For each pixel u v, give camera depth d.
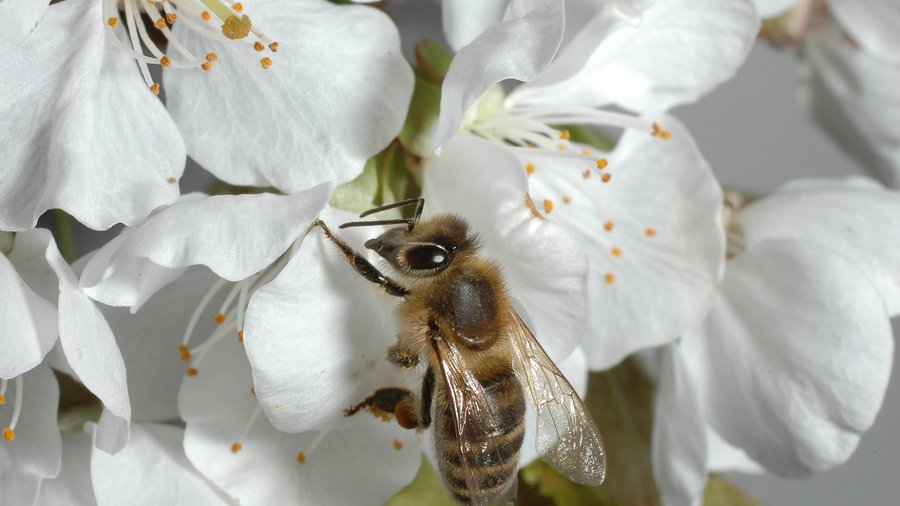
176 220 0.09
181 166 0.10
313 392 0.10
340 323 0.10
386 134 0.10
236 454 0.10
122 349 0.10
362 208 0.10
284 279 0.10
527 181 0.10
